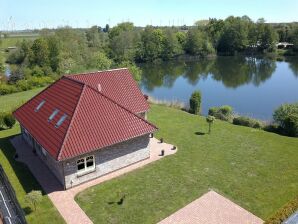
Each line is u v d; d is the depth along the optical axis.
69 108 23.83
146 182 22.31
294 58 107.88
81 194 20.95
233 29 116.81
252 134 31.52
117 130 23.30
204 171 23.77
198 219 18.31
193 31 116.94
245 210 19.05
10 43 125.56
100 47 103.12
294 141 29.70
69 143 21.00
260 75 79.69
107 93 28.38
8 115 32.50
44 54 71.62
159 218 18.47
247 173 23.45
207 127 33.62
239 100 54.56
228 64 100.19
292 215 17.30
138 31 117.06
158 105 43.28
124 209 19.34
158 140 29.73
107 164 23.22
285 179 22.55
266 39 118.38
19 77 61.16
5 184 21.25
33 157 26.19
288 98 55.44
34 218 18.55
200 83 71.44
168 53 111.81
